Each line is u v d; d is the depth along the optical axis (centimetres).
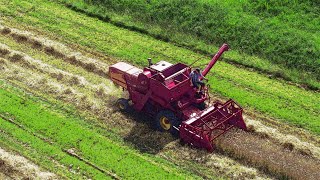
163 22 2923
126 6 3070
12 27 2908
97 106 2262
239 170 1900
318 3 2923
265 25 2792
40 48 2723
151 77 2072
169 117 2052
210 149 1978
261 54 2655
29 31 2870
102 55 2669
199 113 2045
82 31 2891
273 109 2275
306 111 2269
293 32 2717
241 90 2408
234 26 2788
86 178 1889
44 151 2012
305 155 1994
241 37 2739
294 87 2444
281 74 2512
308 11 2902
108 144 2047
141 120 2189
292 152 1997
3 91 2366
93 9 3084
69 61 2617
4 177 1889
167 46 2761
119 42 2789
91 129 2142
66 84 2433
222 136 2036
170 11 2961
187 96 2105
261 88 2423
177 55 2680
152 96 2102
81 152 2008
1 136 2092
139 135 2102
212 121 2052
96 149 2022
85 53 2689
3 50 2667
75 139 2072
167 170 1920
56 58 2647
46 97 2341
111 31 2897
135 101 2175
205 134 1958
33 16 3034
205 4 2958
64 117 2208
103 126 2161
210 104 2283
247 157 1947
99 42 2786
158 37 2838
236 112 2061
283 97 2362
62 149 2025
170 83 2073
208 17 2870
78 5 3122
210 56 2669
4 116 2205
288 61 2581
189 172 1912
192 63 2423
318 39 2666
